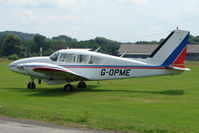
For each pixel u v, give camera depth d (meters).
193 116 12.06
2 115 11.23
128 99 16.55
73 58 20.20
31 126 9.69
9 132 8.96
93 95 17.98
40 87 21.98
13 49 103.38
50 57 20.59
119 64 20.11
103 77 20.28
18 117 10.93
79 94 18.38
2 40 115.25
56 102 15.26
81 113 12.25
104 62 20.17
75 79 20.09
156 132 9.30
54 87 22.05
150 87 22.22
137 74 20.03
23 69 20.05
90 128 9.59
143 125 10.15
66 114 11.85
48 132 9.02
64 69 18.36
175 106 14.44
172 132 9.28
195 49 97.06
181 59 19.73
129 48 93.19
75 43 102.38
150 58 20.03
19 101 15.30
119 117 11.61
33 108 13.12
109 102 15.52
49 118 10.82
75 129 9.43
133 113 12.58
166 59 19.78
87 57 20.19
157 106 14.39
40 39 101.38
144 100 16.22
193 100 16.25
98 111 12.90
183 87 22.27
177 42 19.66
